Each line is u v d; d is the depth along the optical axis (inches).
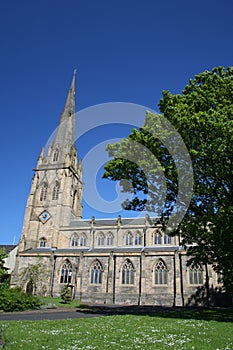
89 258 2353.6
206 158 859.4
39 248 2861.7
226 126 791.7
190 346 421.1
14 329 563.2
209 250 980.6
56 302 1750.7
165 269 2151.8
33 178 3373.5
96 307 1585.9
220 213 866.8
